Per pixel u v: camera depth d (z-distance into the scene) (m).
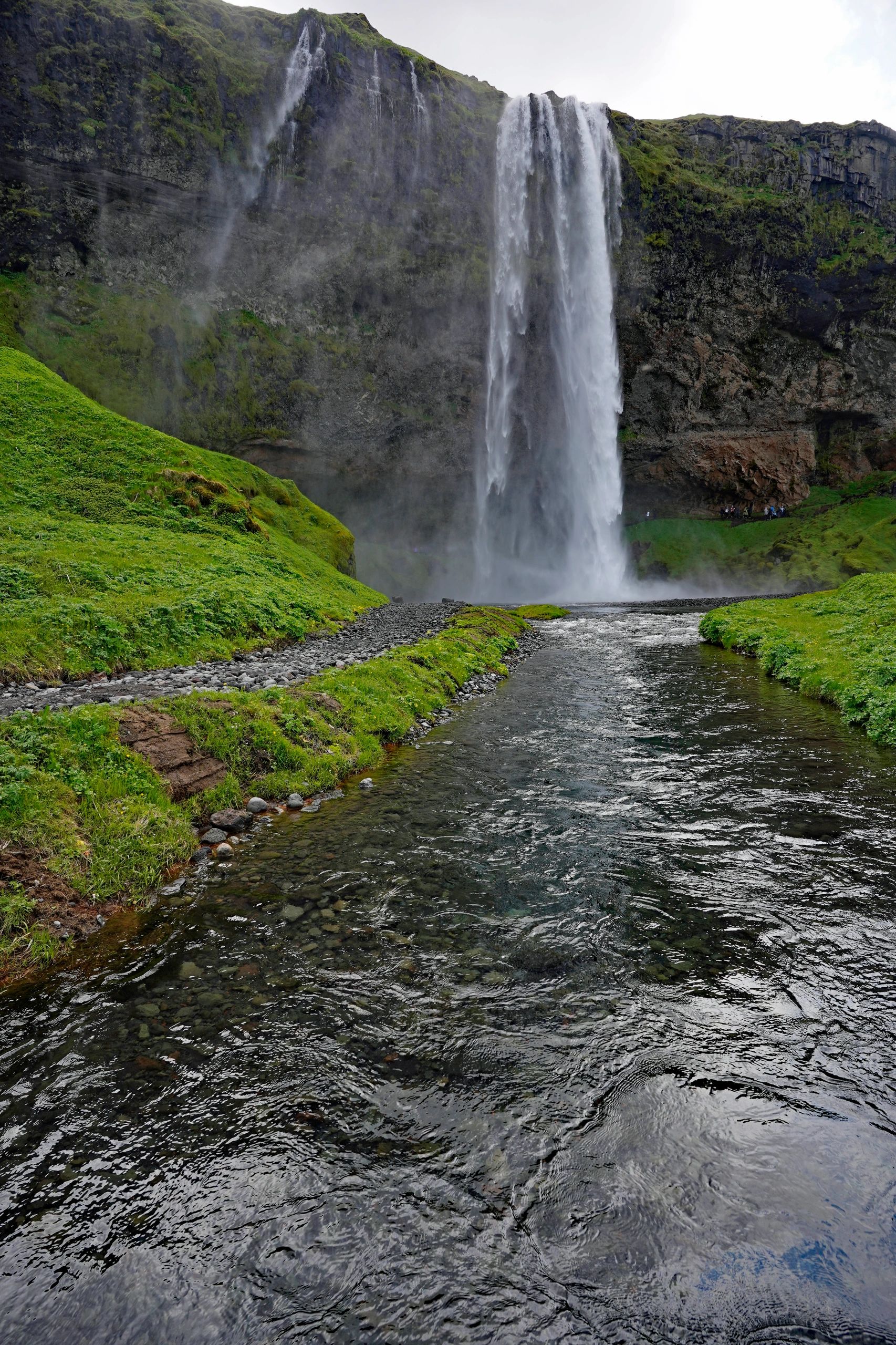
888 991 5.43
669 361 94.50
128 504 29.47
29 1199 3.68
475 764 12.07
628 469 100.62
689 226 89.38
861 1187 3.74
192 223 72.31
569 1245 3.45
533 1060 4.72
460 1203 3.68
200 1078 4.55
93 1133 4.10
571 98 87.12
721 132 104.19
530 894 7.15
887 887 7.16
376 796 10.38
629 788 10.62
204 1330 3.08
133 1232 3.51
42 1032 5.01
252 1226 3.55
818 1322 3.09
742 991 5.45
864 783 10.61
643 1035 4.96
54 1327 3.07
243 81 72.38
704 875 7.53
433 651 20.83
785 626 27.06
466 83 86.56
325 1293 3.24
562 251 86.38
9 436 31.23
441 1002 5.37
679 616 51.72
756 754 12.46
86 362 66.06
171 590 21.05
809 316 97.94
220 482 33.59
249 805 9.48
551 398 90.81
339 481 84.31
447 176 80.19
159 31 68.69
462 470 89.81
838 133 104.25
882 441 106.12
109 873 7.04
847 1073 4.56
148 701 10.52
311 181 75.44
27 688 13.12
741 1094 4.39
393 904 6.97
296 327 77.62
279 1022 5.13
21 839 6.79
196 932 6.43
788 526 102.56
